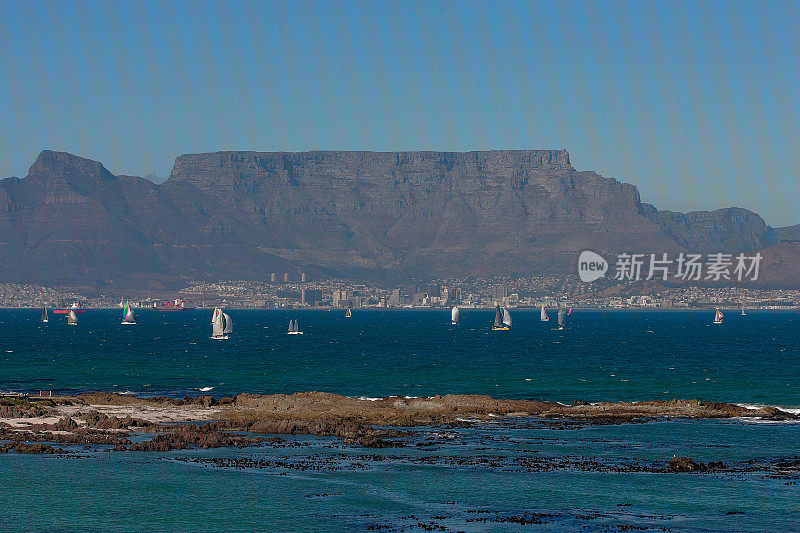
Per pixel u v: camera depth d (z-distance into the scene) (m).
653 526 65.69
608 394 144.75
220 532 64.00
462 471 82.62
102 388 151.88
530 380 166.12
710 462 86.12
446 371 186.25
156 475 79.94
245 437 99.62
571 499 72.94
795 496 73.94
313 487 76.25
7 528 64.50
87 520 66.56
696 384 159.50
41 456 87.56
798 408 126.19
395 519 67.31
